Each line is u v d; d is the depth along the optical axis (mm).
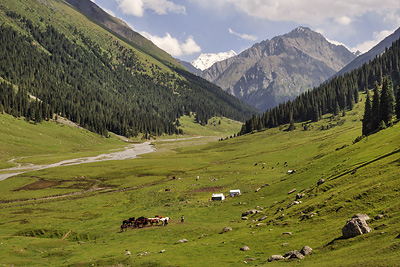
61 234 53281
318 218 35188
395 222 25109
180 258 31172
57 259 39000
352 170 50281
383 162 45094
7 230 59250
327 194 42594
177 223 52938
